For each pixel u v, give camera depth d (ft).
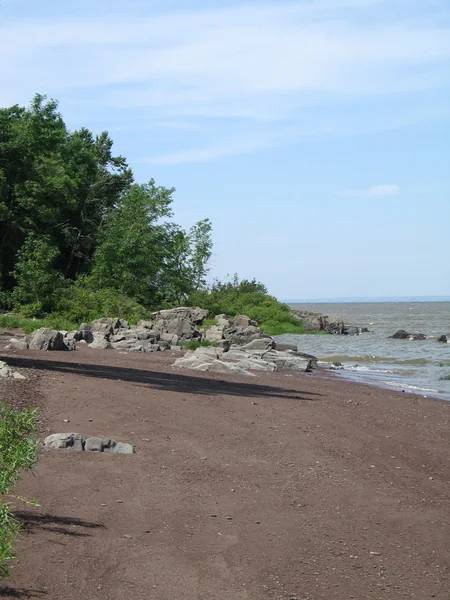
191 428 38.91
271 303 270.46
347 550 23.41
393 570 22.17
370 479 32.86
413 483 33.35
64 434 31.83
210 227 245.04
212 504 26.27
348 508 27.96
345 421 48.34
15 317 145.89
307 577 20.84
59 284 168.04
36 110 229.04
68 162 245.24
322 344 182.39
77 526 22.50
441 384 88.17
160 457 31.91
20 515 22.76
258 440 38.01
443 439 46.68
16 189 205.67
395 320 401.70
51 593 17.78
